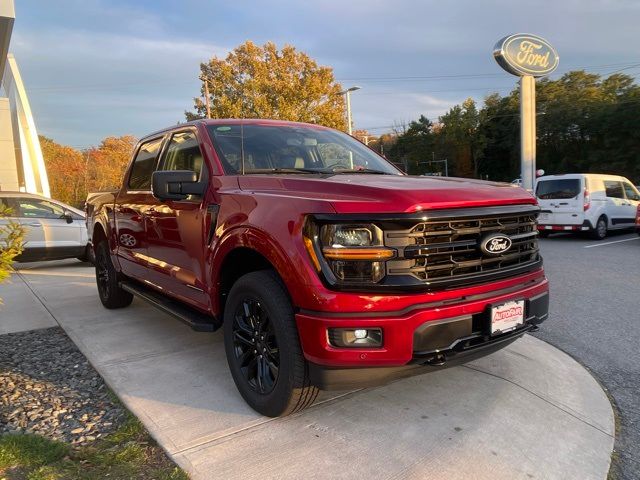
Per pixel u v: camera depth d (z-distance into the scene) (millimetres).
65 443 2832
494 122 73375
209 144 3859
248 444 2824
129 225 5020
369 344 2607
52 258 9773
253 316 3174
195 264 3766
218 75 34656
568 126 58219
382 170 4301
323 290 2600
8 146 21359
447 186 2971
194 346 4555
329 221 2609
